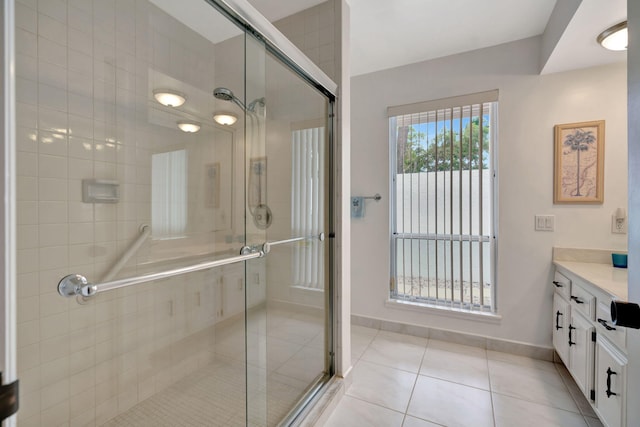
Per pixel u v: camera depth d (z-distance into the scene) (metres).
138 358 1.61
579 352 1.65
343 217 1.84
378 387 1.84
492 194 2.30
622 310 0.56
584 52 1.86
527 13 1.91
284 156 1.71
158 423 1.50
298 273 1.76
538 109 2.15
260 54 1.61
